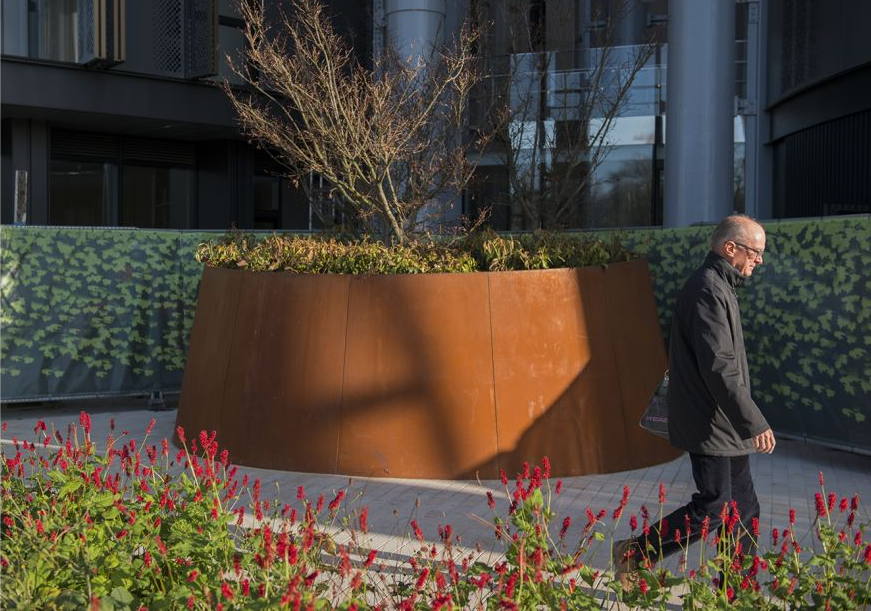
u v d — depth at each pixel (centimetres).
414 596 330
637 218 1830
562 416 734
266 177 2056
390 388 729
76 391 1068
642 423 495
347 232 1007
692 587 336
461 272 741
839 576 344
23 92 1573
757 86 1836
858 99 1447
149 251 1088
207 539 362
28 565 348
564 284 745
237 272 805
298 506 636
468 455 721
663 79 1798
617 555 429
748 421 402
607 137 1816
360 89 1042
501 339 729
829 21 1492
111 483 429
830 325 797
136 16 1658
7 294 1043
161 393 1099
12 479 458
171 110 1712
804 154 1672
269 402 760
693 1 1401
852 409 784
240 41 1792
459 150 1045
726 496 425
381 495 673
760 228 426
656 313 830
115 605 321
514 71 1573
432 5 1567
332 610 333
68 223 1833
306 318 753
